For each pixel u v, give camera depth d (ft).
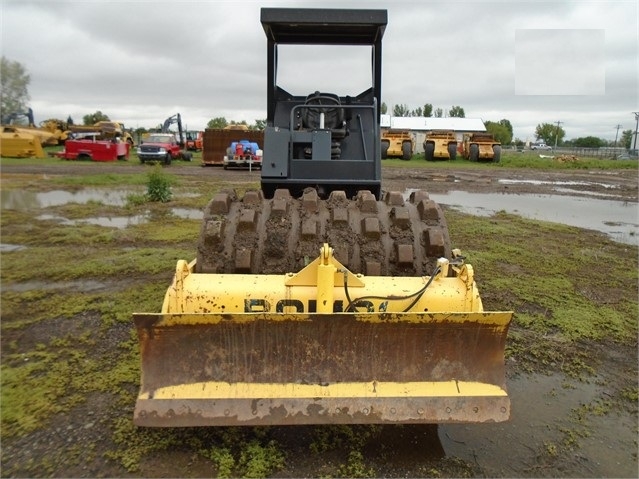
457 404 8.93
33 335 14.21
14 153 91.15
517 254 25.14
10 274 19.76
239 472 8.90
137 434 9.81
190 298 9.34
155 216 33.91
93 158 90.99
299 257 10.70
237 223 11.08
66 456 9.18
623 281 21.08
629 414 11.32
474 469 9.23
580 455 9.78
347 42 17.06
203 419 8.65
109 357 12.96
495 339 9.14
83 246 24.77
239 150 80.48
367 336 8.94
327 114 16.26
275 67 17.11
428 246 10.95
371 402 8.82
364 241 10.99
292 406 8.74
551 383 12.60
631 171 99.50
